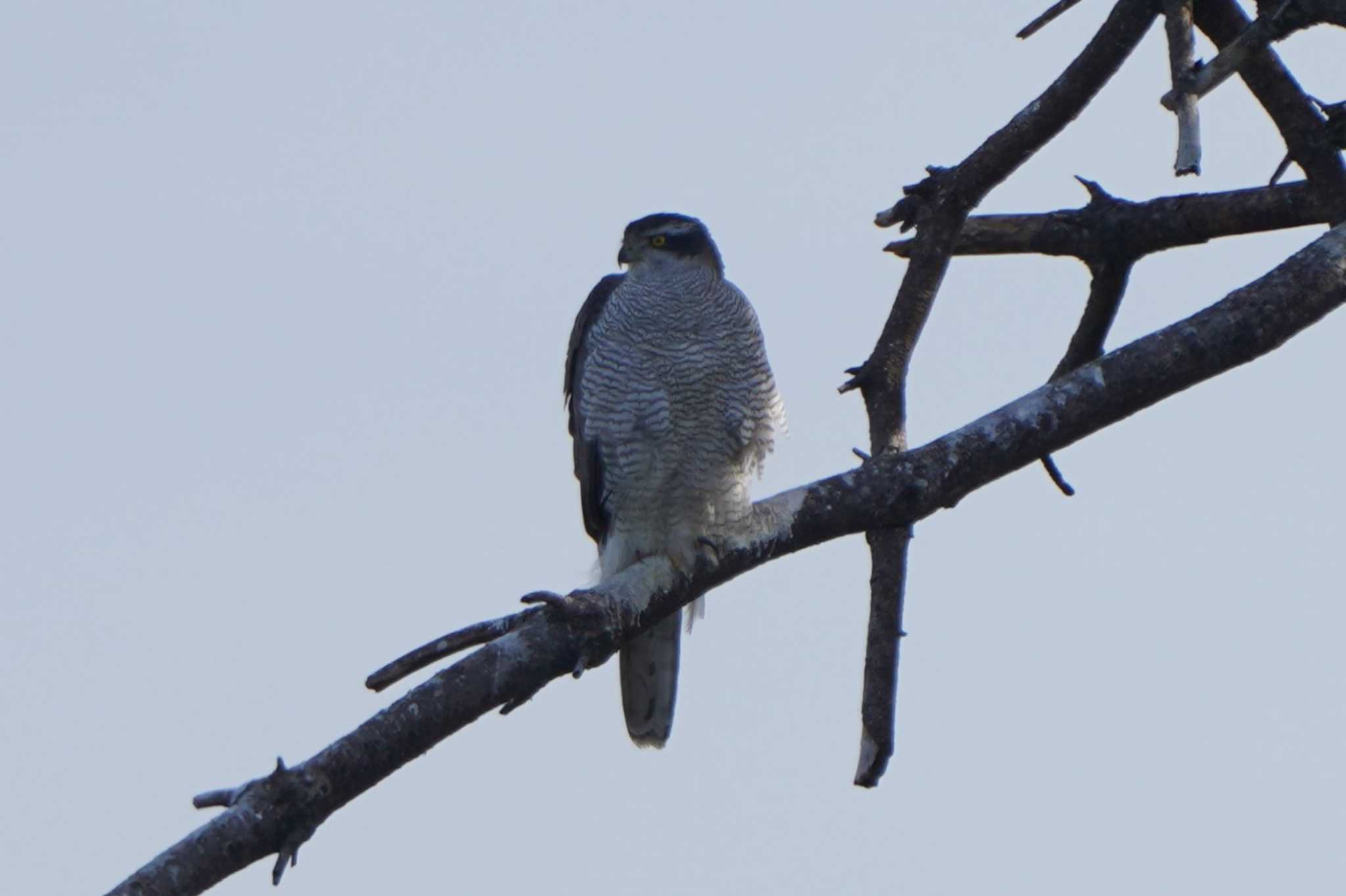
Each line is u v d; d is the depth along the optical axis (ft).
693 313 43.62
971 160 40.68
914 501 35.55
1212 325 35.53
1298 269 35.81
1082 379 35.73
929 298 41.06
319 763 30.91
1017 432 35.53
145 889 29.50
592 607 33.32
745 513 35.37
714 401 43.55
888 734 38.91
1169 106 35.53
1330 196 39.06
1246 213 39.73
